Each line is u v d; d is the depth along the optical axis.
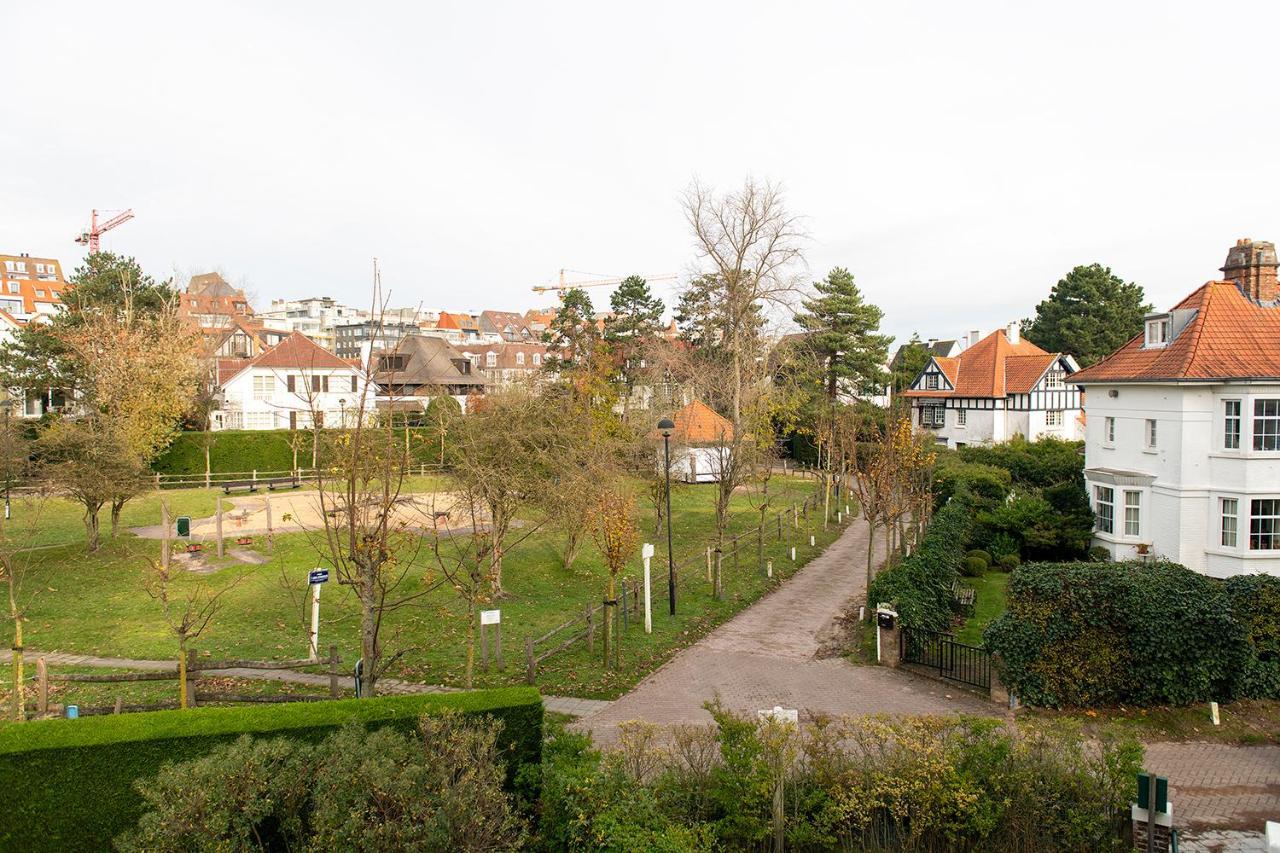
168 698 14.72
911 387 58.03
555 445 23.17
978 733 10.45
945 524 25.41
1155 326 25.75
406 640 18.81
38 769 9.07
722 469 28.73
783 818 9.74
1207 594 15.23
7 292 103.88
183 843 7.82
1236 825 11.34
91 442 26.14
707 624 21.25
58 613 20.38
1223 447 22.94
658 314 64.12
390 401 13.15
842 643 19.64
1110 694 15.32
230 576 23.91
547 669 17.23
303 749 8.94
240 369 54.69
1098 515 26.97
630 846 8.58
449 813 8.09
